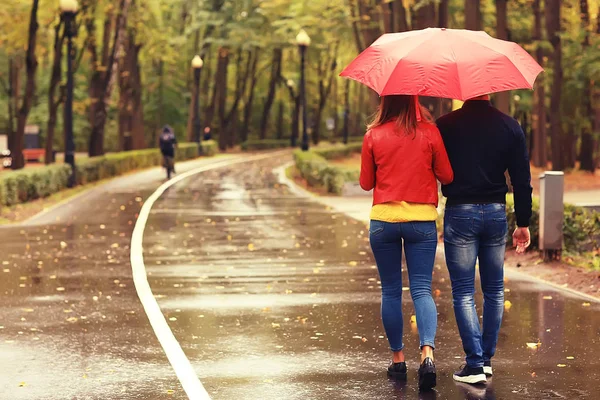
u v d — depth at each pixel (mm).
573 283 19516
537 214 23453
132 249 26766
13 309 16969
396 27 56656
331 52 141500
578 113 77125
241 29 111938
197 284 20062
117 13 71438
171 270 22359
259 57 145750
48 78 133625
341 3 67688
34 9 60156
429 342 11305
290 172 71688
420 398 10906
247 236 30297
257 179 63625
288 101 162250
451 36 11555
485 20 65188
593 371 12141
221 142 132500
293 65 146875
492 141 11578
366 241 28734
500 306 12000
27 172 44000
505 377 11859
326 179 50906
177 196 48469
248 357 13109
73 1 54344
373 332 14820
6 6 64250
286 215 38125
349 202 44844
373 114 12156
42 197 46125
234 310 16875
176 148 87188
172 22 122125
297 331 14930
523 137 11656
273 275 21484
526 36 68625
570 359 12812
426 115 11883
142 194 49625
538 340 14031
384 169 11602
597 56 66375
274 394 11133
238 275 21484
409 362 12781
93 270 22344
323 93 147625
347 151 107625
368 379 11836
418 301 11531
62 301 17859
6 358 13078
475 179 11633
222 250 26547
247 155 114750
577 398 10859
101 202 44531
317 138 148125
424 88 11094
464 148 11609
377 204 11688
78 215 38000
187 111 137500
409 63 11258
